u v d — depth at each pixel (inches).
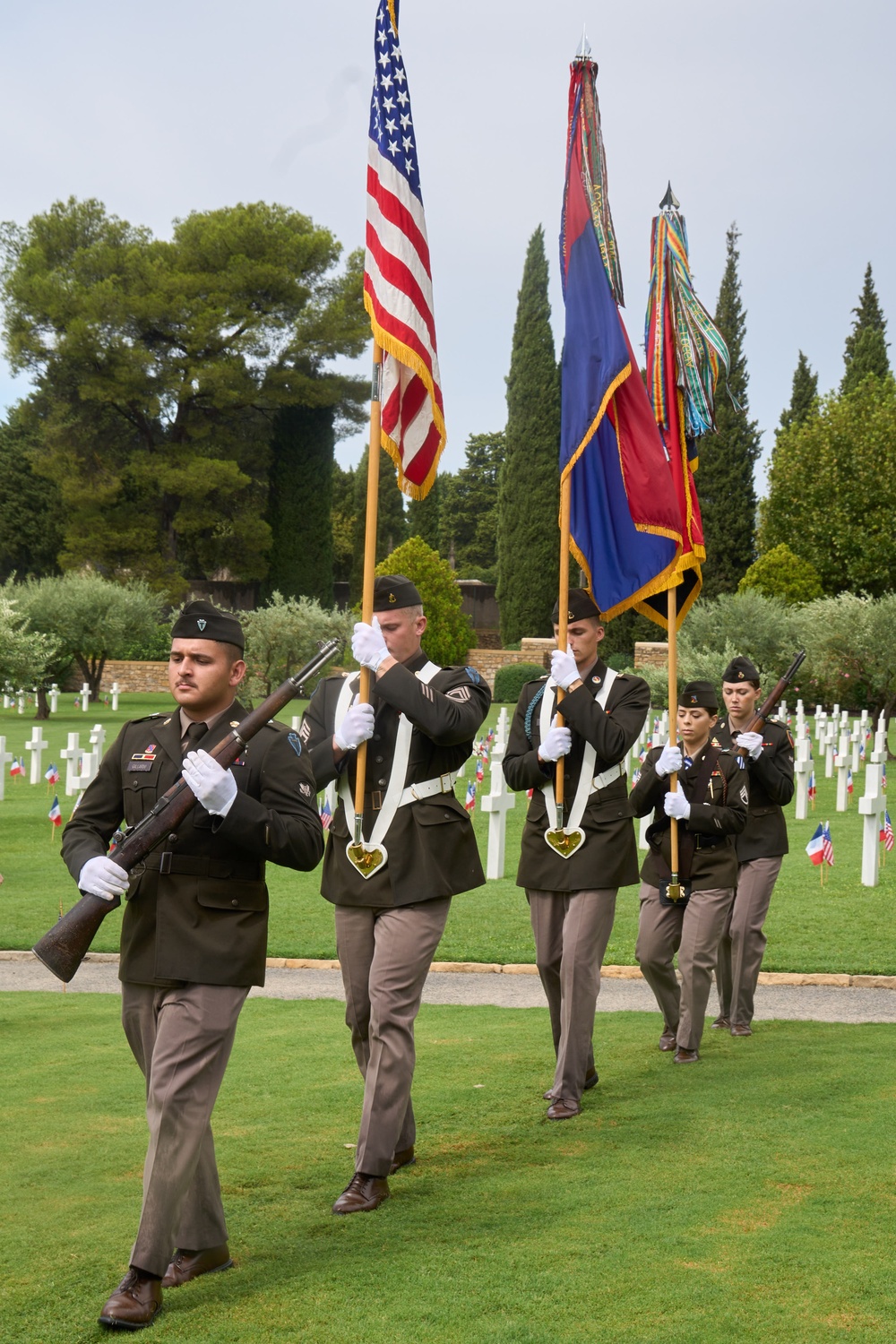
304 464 3998.5
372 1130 328.2
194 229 3836.1
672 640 512.4
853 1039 515.8
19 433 4320.9
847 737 1508.4
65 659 2640.3
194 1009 279.3
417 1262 283.3
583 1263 279.7
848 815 1253.7
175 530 3949.3
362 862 348.8
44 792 1418.6
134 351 3607.3
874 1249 286.2
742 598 2235.5
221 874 285.1
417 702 343.0
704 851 482.0
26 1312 261.3
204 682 295.0
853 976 651.5
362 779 350.0
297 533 4001.0
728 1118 394.6
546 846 434.6
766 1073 455.5
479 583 4301.2
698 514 553.9
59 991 639.8
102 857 277.0
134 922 286.0
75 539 3757.4
